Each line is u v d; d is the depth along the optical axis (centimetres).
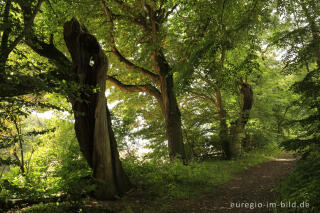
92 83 756
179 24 1309
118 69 1571
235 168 1269
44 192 657
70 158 884
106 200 698
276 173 1105
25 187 651
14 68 544
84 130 759
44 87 523
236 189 844
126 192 762
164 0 1202
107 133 756
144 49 1365
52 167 917
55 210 540
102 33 1260
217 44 797
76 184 613
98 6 1184
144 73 1429
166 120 1433
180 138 1412
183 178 902
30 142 1084
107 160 734
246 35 791
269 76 1809
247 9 845
